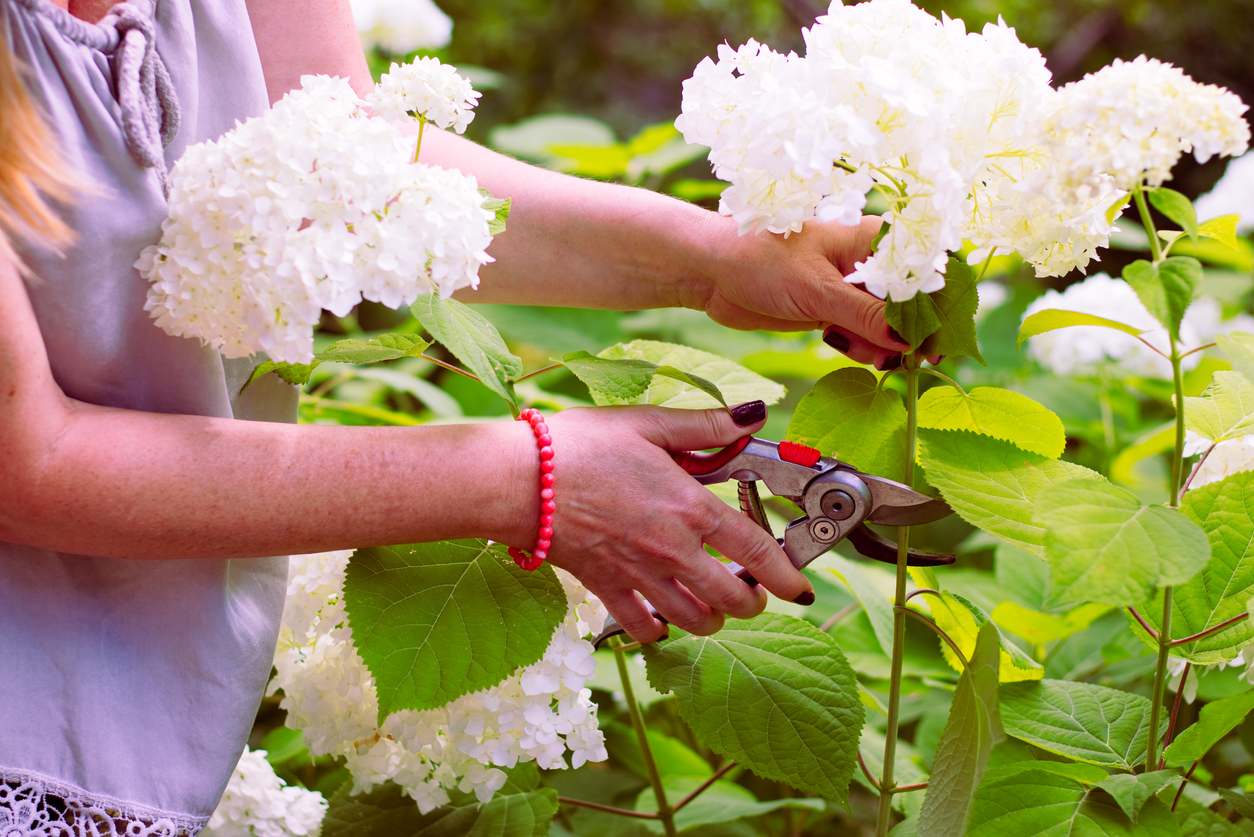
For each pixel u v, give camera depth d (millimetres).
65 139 775
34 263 783
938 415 1109
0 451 738
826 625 1657
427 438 872
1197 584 1014
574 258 1169
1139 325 2416
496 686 1044
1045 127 792
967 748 869
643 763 1680
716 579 950
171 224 819
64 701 888
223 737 965
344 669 1140
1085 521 804
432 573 1015
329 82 872
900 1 876
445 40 3172
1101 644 1793
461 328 925
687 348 1366
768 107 823
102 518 790
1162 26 5543
